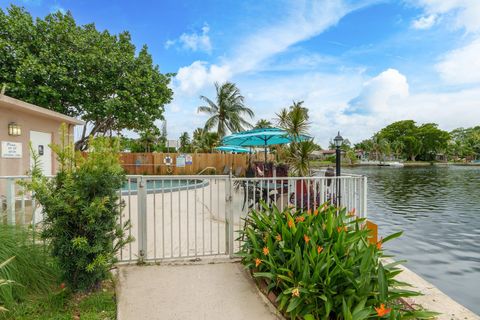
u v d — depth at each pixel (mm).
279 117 6098
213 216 5414
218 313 2193
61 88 11070
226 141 8391
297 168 5605
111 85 12055
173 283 2635
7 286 2064
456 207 9742
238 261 3125
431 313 1919
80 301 2271
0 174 5977
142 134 14344
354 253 2289
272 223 2918
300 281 2061
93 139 2352
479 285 3826
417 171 30984
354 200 4074
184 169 16062
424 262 4699
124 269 2900
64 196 2145
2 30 10266
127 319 2086
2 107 6039
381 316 1733
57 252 2203
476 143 65000
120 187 2426
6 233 2352
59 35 11234
